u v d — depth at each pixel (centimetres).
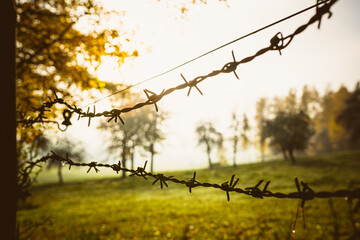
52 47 355
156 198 1888
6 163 153
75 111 193
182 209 1280
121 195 2286
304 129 4069
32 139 354
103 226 950
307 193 108
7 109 156
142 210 1327
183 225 904
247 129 5422
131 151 4053
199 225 893
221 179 2794
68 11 330
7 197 152
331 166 3297
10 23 161
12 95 160
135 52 313
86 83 376
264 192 121
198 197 1766
